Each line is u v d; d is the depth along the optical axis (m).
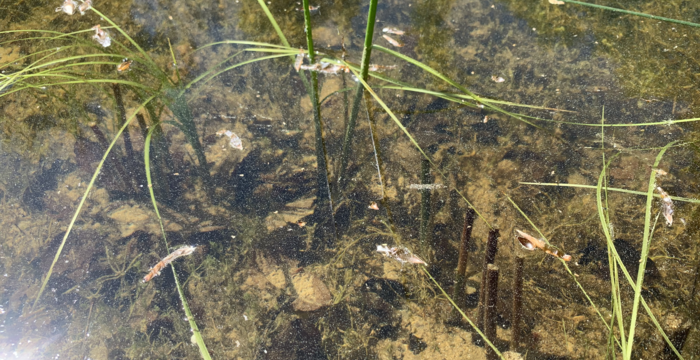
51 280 0.42
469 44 0.56
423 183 0.46
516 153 0.47
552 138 0.48
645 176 0.45
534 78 0.53
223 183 0.47
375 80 0.53
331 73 0.53
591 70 0.53
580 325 0.39
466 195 0.45
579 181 0.45
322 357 0.38
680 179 0.45
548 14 0.59
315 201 0.46
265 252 0.43
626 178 0.45
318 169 0.47
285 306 0.40
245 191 0.46
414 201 0.45
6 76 0.44
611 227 0.43
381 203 0.45
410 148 0.48
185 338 0.39
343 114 0.50
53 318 0.40
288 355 0.38
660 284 0.40
